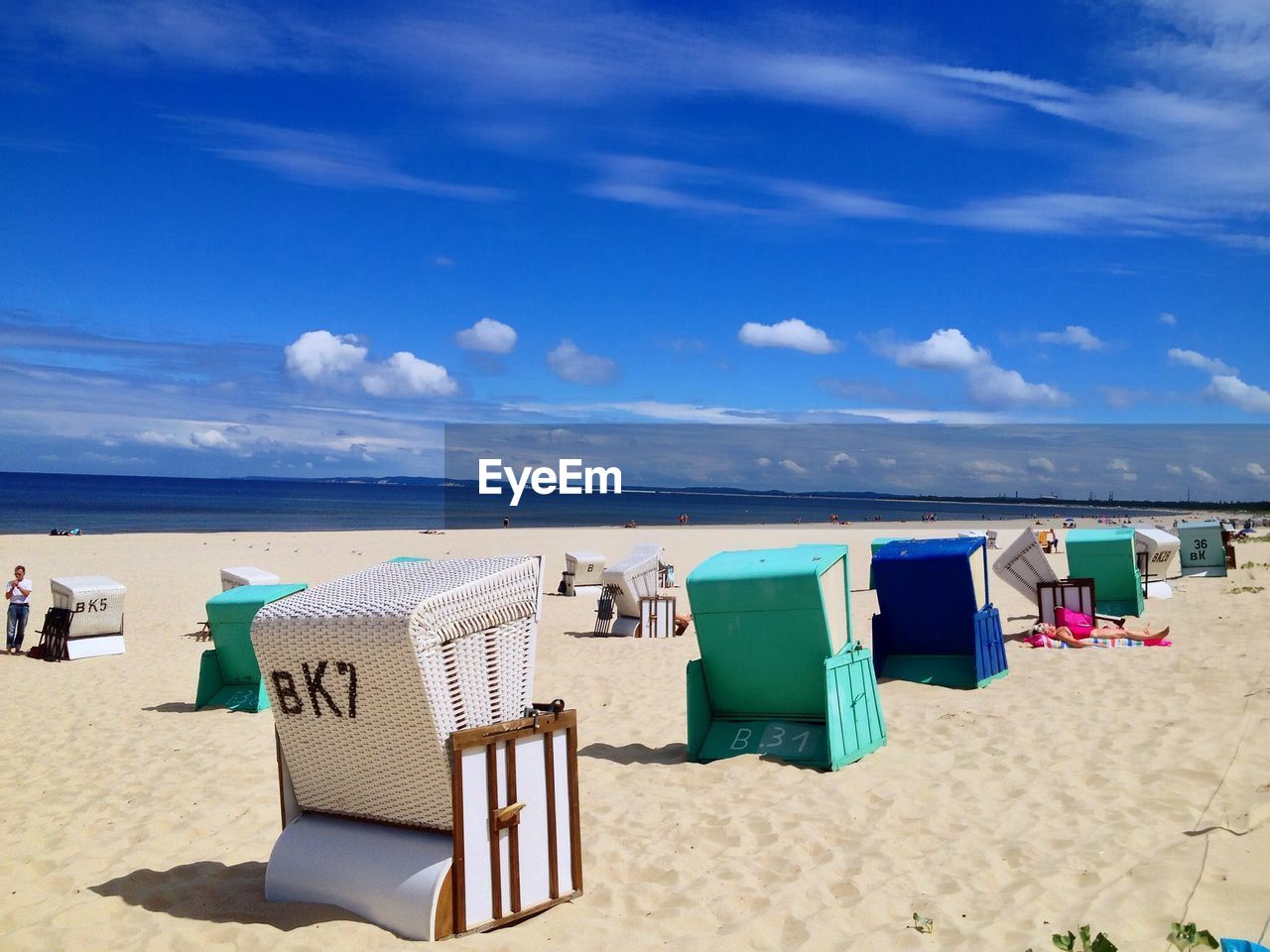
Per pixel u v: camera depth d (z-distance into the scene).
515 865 4.84
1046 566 15.44
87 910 5.18
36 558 36.34
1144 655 11.64
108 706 11.90
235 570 18.58
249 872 5.77
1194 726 7.97
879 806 6.57
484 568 4.98
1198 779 6.60
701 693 8.37
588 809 6.93
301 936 4.61
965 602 10.48
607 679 12.41
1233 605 16.16
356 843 4.98
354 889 4.83
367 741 4.81
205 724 10.52
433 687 4.53
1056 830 5.88
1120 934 4.38
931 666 10.86
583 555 26.34
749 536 57.94
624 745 8.92
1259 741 7.34
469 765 4.65
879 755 7.86
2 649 17.89
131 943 4.66
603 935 4.68
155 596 25.50
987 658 10.69
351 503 142.12
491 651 4.85
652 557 18.36
